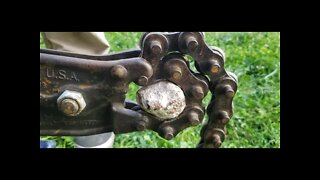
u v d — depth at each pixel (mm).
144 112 286
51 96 276
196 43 271
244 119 544
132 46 728
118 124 284
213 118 298
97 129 291
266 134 524
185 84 282
